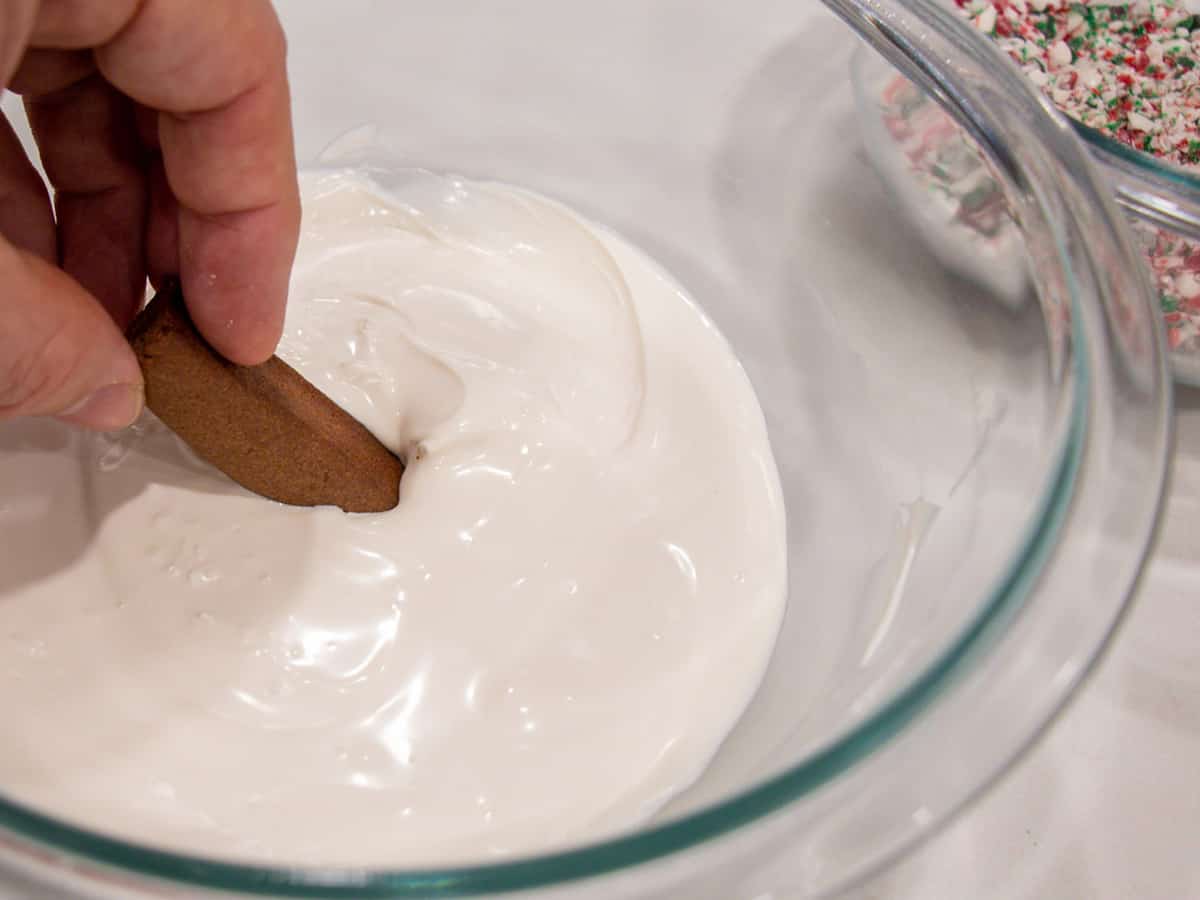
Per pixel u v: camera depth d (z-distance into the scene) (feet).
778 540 1.02
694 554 1.00
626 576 0.98
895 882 0.93
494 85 1.17
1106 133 1.13
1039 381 0.92
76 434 0.97
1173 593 1.03
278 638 0.93
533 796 0.90
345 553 0.96
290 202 0.91
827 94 1.12
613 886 0.78
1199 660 1.01
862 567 1.00
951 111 0.98
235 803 0.88
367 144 1.18
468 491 0.99
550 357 1.06
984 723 0.82
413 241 1.12
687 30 1.17
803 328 1.09
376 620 0.94
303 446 0.93
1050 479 0.85
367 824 0.88
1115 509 0.86
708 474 1.03
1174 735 0.98
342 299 1.08
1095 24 1.18
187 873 0.72
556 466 1.01
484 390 1.03
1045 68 1.16
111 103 0.93
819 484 1.04
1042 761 0.97
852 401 1.06
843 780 0.79
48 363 0.80
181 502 0.96
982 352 0.99
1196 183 1.02
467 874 0.72
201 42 0.83
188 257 0.89
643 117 1.16
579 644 0.95
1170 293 1.04
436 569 0.97
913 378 1.03
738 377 1.08
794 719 0.91
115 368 0.83
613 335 1.09
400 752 0.91
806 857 0.80
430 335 1.06
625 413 1.05
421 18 1.18
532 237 1.12
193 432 0.89
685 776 0.91
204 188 0.88
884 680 0.86
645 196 1.16
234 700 0.91
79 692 0.90
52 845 0.72
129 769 0.88
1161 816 0.95
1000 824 0.95
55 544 0.94
